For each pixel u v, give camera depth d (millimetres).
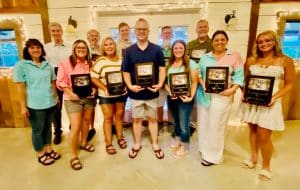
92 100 2852
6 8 3639
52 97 2711
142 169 2682
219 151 2715
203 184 2422
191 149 3094
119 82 2744
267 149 2391
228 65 2469
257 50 2311
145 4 3688
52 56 3168
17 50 3746
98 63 2746
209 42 3145
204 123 2705
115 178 2537
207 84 2529
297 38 3662
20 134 3643
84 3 3689
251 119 2398
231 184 2416
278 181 2451
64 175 2605
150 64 2619
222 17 3623
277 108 2254
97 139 3400
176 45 2656
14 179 2559
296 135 3465
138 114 2811
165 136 3439
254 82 2262
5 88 3717
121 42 3299
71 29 3658
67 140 3389
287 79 2236
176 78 2678
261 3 3525
